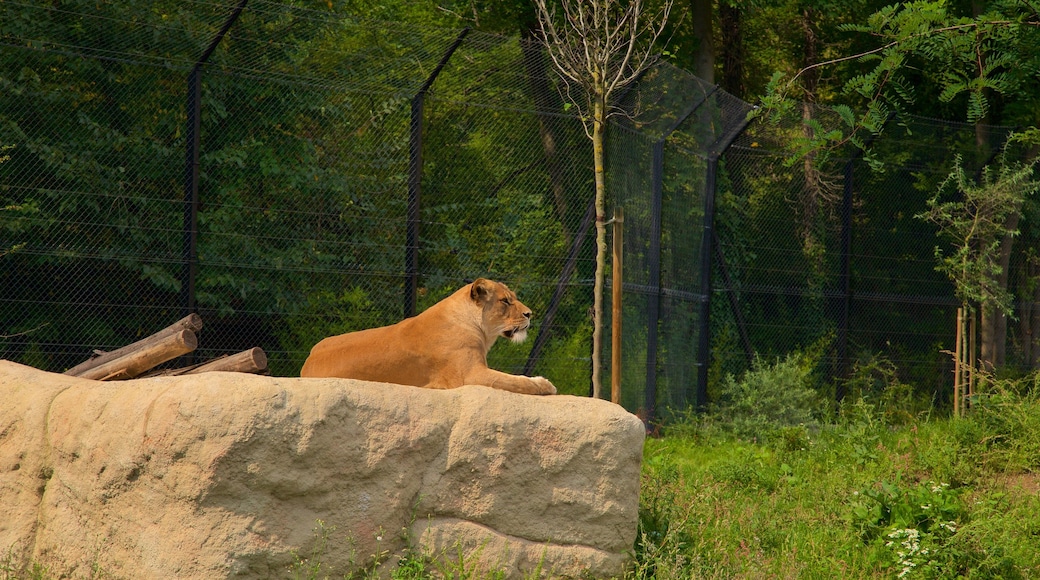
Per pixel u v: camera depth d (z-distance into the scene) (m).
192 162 13.05
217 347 14.22
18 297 13.16
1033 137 17.67
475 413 7.44
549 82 15.55
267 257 13.95
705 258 16.48
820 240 18.16
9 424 7.69
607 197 15.76
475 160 15.48
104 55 13.34
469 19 23.38
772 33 28.06
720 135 16.48
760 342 17.64
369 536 7.02
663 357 16.31
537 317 15.62
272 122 14.37
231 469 6.55
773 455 13.98
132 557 6.77
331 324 14.48
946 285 19.11
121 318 13.62
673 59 22.33
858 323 18.45
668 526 9.52
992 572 9.60
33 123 13.18
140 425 6.80
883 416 15.81
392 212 14.72
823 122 17.62
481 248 15.39
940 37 14.34
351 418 6.97
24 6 12.42
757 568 9.30
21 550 7.36
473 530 7.38
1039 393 15.68
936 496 10.78
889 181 18.70
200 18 13.53
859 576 9.51
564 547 7.64
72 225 13.27
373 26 14.30
